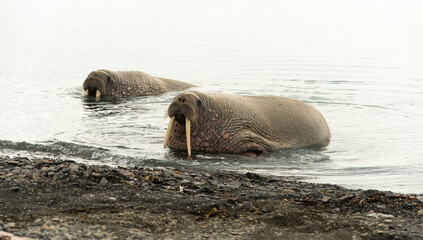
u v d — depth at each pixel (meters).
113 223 8.49
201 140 16.23
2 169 11.43
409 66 34.41
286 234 8.37
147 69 32.59
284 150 16.52
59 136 16.91
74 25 56.91
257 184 12.01
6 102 22.27
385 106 22.91
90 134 17.34
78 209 9.12
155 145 16.39
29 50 38.53
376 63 35.59
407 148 16.45
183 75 30.77
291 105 18.02
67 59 35.31
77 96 24.19
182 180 11.58
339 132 18.69
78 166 11.48
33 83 27.02
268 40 47.88
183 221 8.81
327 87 27.14
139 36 49.31
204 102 16.34
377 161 15.07
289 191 11.27
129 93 25.09
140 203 9.61
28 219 8.50
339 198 10.30
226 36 50.47
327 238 8.28
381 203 10.18
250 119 16.75
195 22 63.34
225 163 14.72
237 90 26.25
